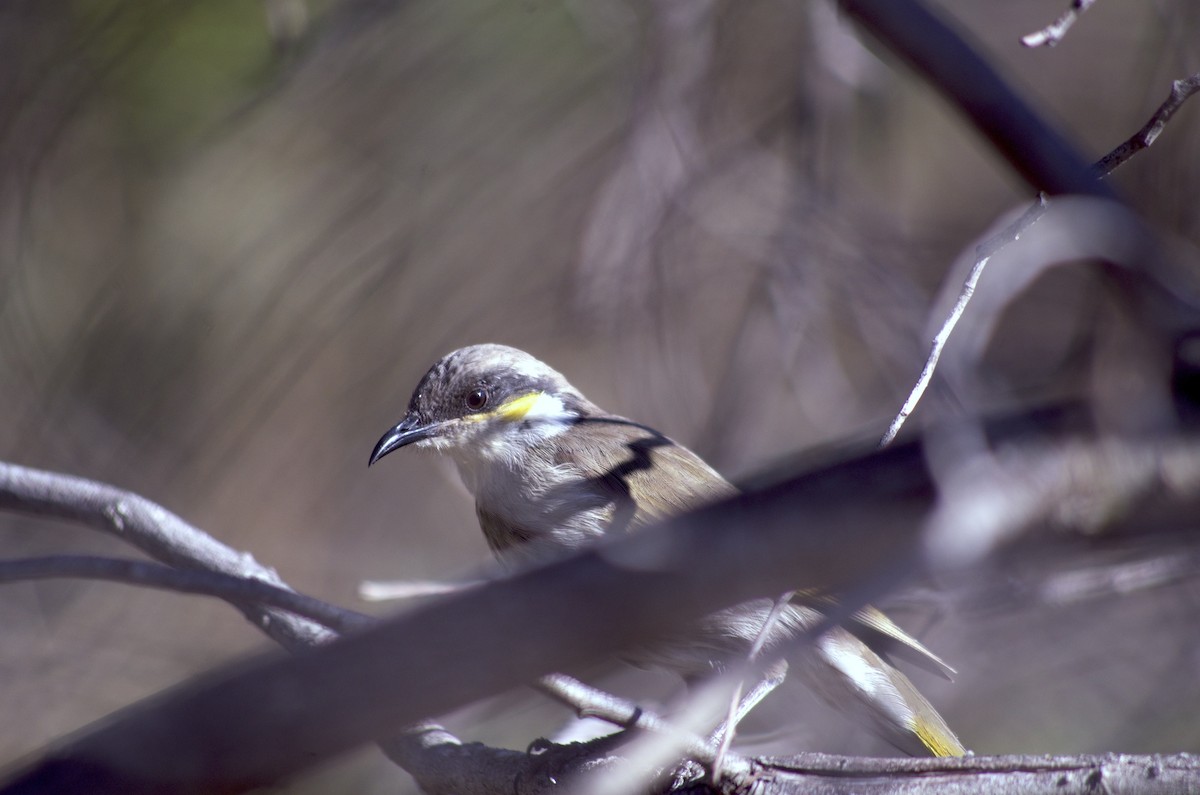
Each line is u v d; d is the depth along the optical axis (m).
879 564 3.22
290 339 12.84
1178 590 11.98
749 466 10.99
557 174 12.72
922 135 14.48
